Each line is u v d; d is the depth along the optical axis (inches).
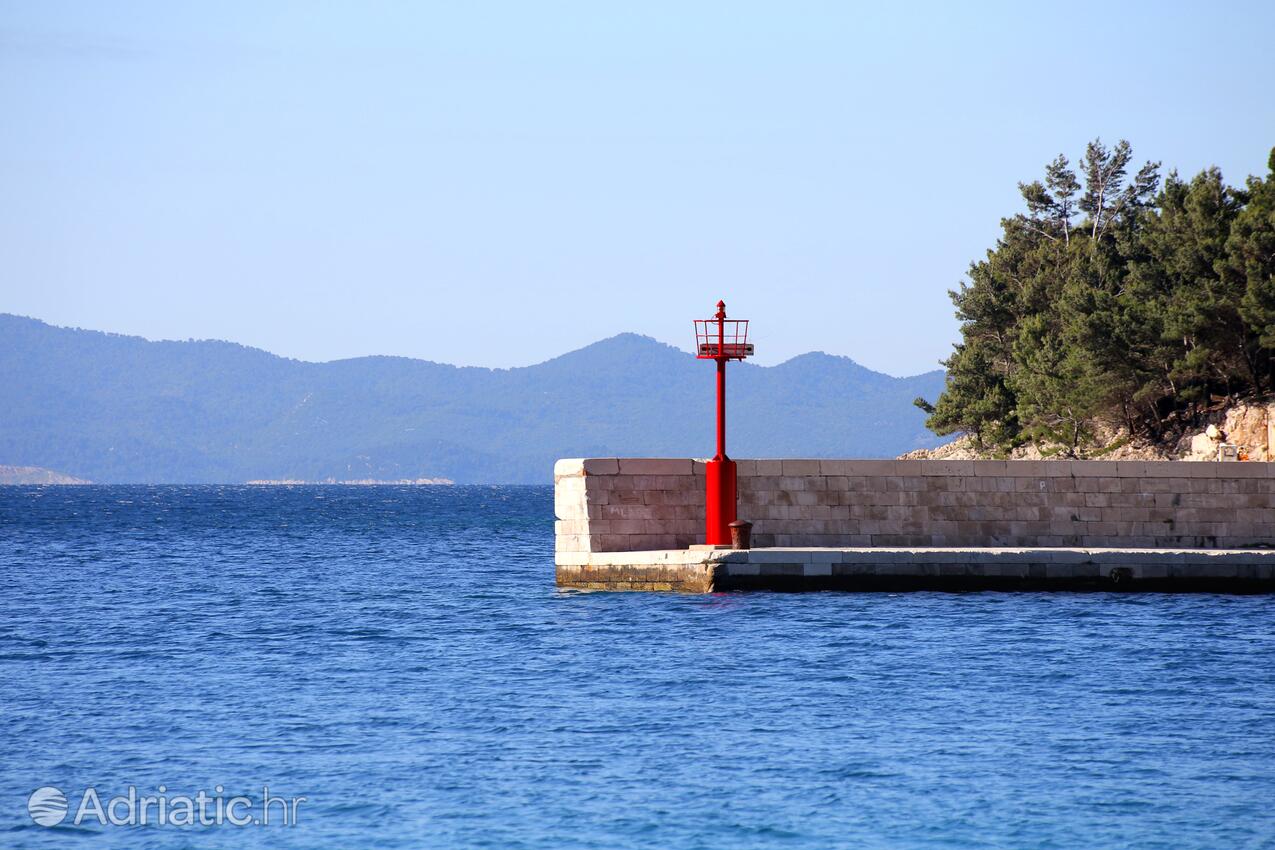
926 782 1978.3
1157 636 3208.7
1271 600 3791.8
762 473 4116.6
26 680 2876.5
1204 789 1940.2
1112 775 2007.9
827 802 1895.9
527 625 3639.3
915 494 4143.7
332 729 2338.8
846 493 4136.3
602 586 4148.6
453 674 2883.9
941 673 2785.4
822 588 3900.1
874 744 2192.4
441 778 2023.9
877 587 3897.6
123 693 2704.2
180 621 3971.5
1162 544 4156.0
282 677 2888.8
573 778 2016.5
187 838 1786.4
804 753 2140.7
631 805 1886.1
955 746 2174.0
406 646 3336.6
